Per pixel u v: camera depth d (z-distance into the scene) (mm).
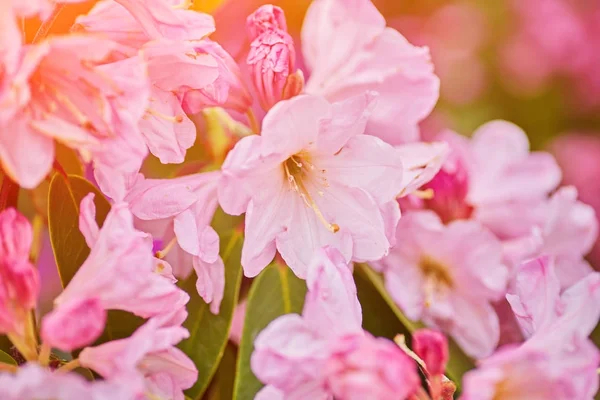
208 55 613
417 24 951
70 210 635
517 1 999
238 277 663
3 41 559
